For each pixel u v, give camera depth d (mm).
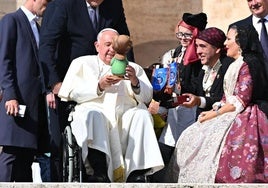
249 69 28297
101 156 28078
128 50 28484
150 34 37094
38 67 29719
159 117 29500
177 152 28828
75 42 29656
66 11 29562
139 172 28219
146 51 37031
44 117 29859
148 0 37094
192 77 29984
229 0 35938
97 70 29016
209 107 29297
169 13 37031
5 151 29500
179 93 29891
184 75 29984
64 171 28094
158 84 29750
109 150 28078
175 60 30438
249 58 28391
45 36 29469
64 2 29594
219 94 29391
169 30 37062
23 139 29391
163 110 29641
